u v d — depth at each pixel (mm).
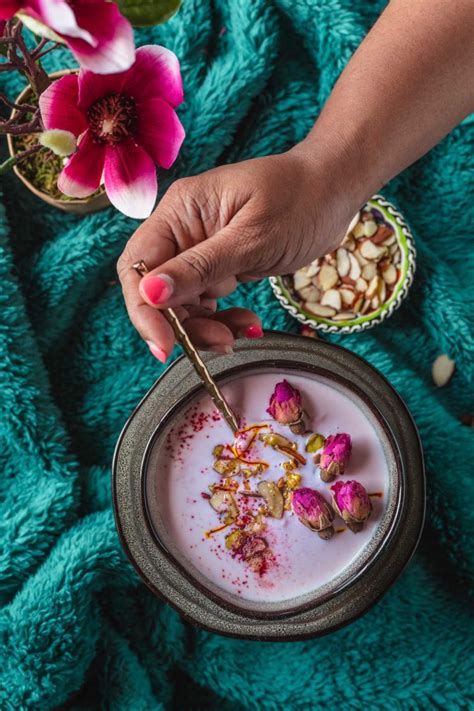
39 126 540
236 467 575
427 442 648
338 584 556
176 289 497
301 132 674
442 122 571
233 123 657
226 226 530
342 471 565
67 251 642
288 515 571
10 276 636
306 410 579
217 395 542
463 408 690
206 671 646
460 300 672
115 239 644
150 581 555
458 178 676
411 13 549
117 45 413
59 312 656
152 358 666
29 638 609
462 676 627
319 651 637
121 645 640
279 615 548
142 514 557
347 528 570
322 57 659
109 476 651
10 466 648
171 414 562
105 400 661
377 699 627
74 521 639
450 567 656
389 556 562
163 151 521
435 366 686
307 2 642
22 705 608
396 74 547
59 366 668
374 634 637
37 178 627
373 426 573
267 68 651
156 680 647
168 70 500
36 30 409
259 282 664
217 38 665
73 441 661
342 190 553
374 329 685
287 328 669
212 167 661
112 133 510
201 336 546
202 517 574
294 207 538
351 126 548
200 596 557
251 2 641
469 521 640
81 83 495
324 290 666
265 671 641
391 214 660
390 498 563
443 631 640
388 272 665
